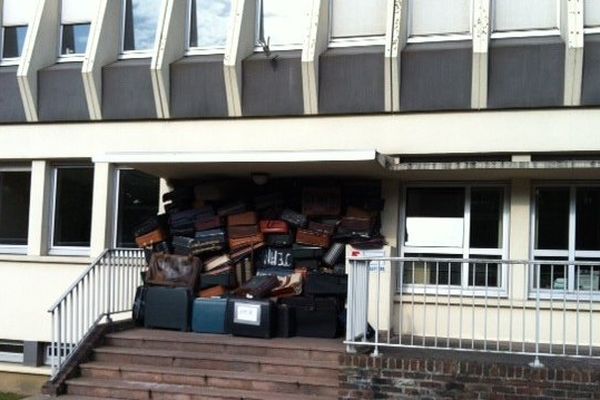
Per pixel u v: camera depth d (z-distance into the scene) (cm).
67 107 1208
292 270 1079
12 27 1284
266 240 1090
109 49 1205
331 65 1084
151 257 1095
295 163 973
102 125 1199
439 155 1062
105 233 1201
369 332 971
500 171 979
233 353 948
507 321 1028
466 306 1048
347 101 1079
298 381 866
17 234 1272
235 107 1125
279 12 1153
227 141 1138
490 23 1036
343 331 1012
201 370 918
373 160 926
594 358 804
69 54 1259
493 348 930
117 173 1224
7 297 1223
